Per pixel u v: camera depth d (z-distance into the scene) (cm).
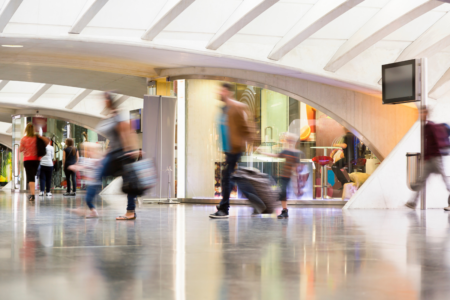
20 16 1136
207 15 1189
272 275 327
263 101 1366
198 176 1342
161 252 425
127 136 761
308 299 263
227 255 410
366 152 1426
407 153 1075
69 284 296
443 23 1236
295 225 682
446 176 1073
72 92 2347
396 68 1059
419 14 1118
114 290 281
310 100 1393
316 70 1305
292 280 311
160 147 1358
